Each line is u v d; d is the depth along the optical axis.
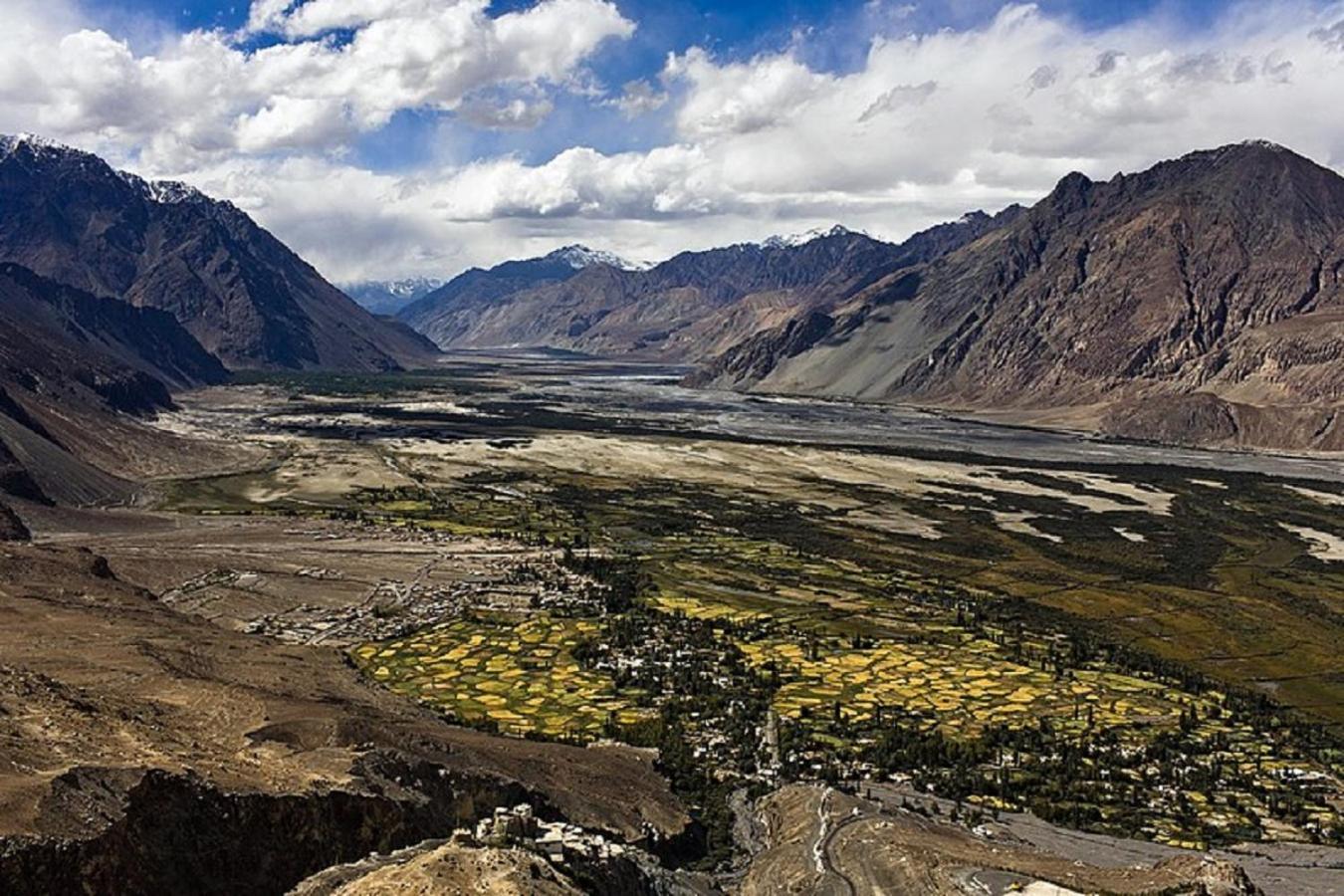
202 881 54.97
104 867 50.19
